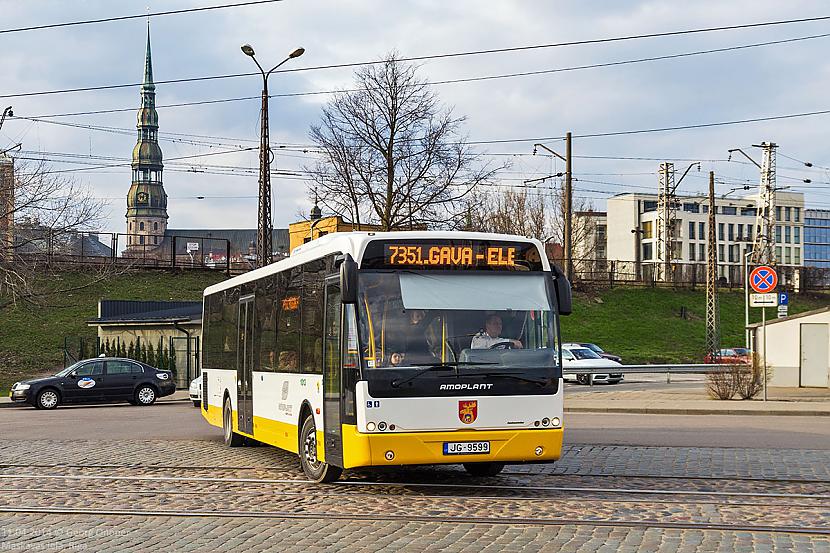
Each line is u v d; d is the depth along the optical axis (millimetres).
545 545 8789
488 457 11516
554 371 11883
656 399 30625
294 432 13969
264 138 36594
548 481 13086
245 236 161500
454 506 11031
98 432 22219
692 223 134000
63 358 55000
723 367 30172
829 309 34656
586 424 22828
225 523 10203
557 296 12203
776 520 10031
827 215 154125
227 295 19047
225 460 16078
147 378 35281
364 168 43375
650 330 72250
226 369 18797
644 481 12984
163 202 163125
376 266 11773
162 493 12328
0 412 32156
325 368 12539
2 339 57750
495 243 12156
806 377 34938
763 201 65375
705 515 10320
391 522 10086
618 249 133250
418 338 11578
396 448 11281
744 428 21344
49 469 15031
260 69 36562
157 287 68188
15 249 46094
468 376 11562
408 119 43688
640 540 9000
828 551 8508
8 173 45188
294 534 9523
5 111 40281
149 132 118375
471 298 11883
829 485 12508
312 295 13328
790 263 140875
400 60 42219
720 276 87125
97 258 68125
